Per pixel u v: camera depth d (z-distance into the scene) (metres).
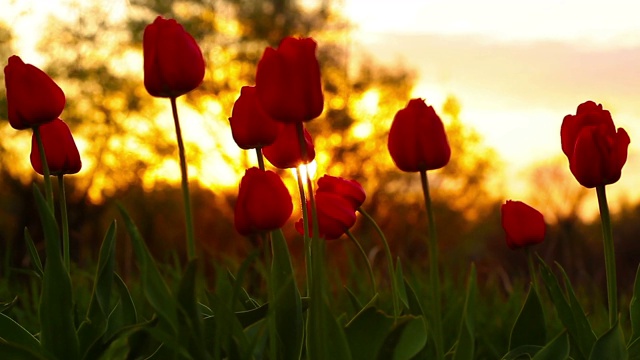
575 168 1.74
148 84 1.47
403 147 1.43
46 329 1.55
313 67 1.36
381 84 22.23
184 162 1.41
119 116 17.42
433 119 1.43
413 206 22.44
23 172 14.98
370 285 3.50
